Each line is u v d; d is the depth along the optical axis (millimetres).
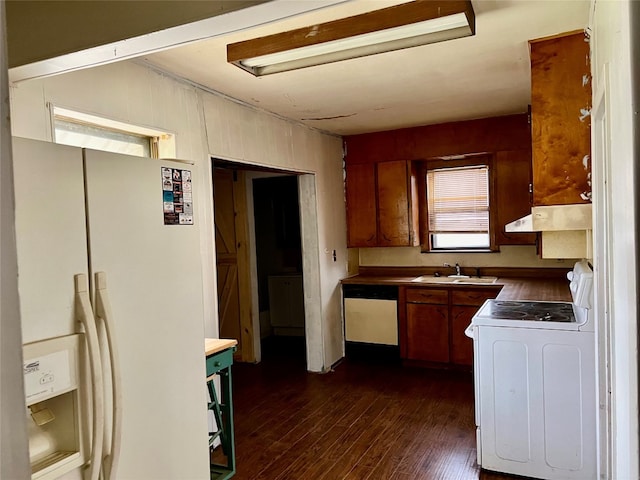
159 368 1627
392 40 2197
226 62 2686
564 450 2580
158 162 1652
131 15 1566
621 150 944
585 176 2350
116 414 1384
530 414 2643
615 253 1217
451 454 2939
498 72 3057
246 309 5051
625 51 712
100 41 1623
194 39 1594
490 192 4773
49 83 2127
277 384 4367
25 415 434
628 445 944
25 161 1194
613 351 1431
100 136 2602
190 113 3018
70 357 1283
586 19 2219
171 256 1700
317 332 4672
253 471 2799
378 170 5016
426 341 4648
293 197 6121
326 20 2240
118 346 1455
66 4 1682
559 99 2398
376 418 3512
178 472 1705
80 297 1324
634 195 608
